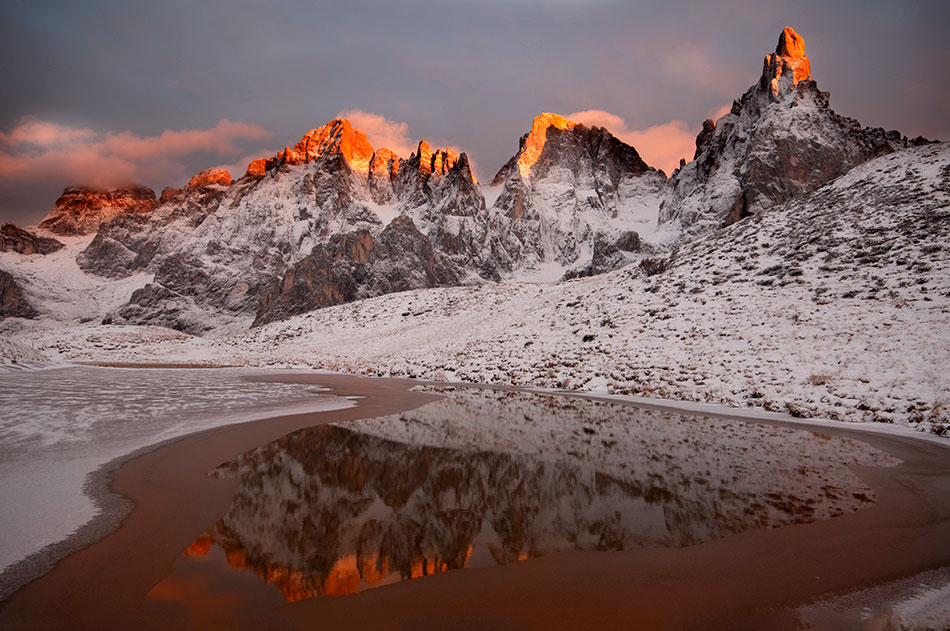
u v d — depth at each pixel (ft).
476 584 17.63
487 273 630.74
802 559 19.75
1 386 69.67
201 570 18.57
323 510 25.80
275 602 16.24
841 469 34.76
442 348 161.38
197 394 74.49
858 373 70.03
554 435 47.65
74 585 17.07
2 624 14.44
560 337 135.23
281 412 60.90
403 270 557.74
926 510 25.84
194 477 31.19
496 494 28.84
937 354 68.39
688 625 14.82
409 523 24.00
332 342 225.56
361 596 16.72
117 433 42.96
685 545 21.24
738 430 51.21
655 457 38.40
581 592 17.01
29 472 30.22
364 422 54.75
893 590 17.10
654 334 112.57
